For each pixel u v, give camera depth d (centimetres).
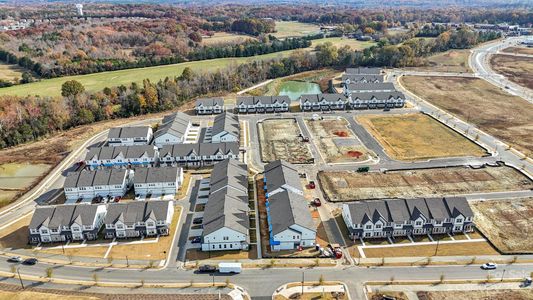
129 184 13325
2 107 18388
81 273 9419
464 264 9538
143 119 19538
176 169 12950
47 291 8825
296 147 16000
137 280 9162
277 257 9875
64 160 15388
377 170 14075
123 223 10562
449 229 10625
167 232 10800
